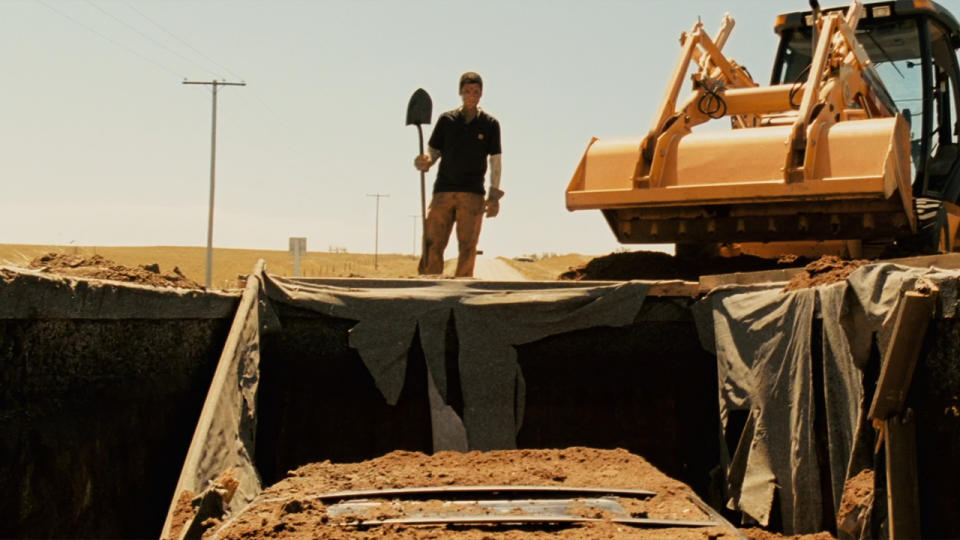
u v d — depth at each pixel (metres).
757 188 7.31
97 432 4.59
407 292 6.96
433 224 8.59
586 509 3.95
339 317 6.90
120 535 4.81
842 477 4.94
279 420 7.11
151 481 5.26
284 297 6.84
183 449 5.79
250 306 6.44
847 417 4.86
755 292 6.14
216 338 6.43
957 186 9.65
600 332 6.98
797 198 7.20
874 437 4.60
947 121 10.07
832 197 7.09
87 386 4.54
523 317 6.89
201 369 6.15
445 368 6.95
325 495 4.23
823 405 5.26
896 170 7.17
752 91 8.45
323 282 7.06
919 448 4.25
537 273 42.25
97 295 4.50
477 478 4.56
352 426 7.20
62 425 4.23
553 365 7.11
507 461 5.06
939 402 4.11
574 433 7.21
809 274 5.70
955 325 3.96
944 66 10.23
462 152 8.45
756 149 7.52
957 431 3.96
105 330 4.69
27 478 3.93
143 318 5.11
